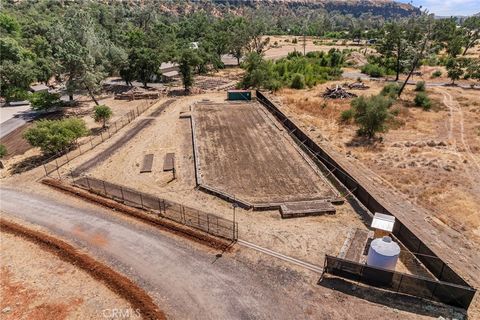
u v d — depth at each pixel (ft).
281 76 256.73
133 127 161.27
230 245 77.92
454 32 417.08
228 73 304.71
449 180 105.29
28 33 357.61
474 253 74.84
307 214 89.20
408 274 66.95
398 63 246.47
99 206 94.43
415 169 113.19
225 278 68.44
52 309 61.72
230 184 106.42
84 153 132.87
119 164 122.83
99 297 64.28
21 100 209.87
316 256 74.18
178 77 272.72
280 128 154.10
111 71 240.12
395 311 60.44
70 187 105.70
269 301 63.00
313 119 164.55
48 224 86.69
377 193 99.25
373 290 65.10
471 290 58.03
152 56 235.81
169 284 67.31
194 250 76.43
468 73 252.83
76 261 73.20
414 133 144.66
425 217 87.56
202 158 125.18
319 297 63.67
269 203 94.79
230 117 171.42
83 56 177.58
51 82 265.95
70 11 386.11
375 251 65.72
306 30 624.18
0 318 59.88
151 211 91.61
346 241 78.13
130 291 65.26
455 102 188.34
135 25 510.58
